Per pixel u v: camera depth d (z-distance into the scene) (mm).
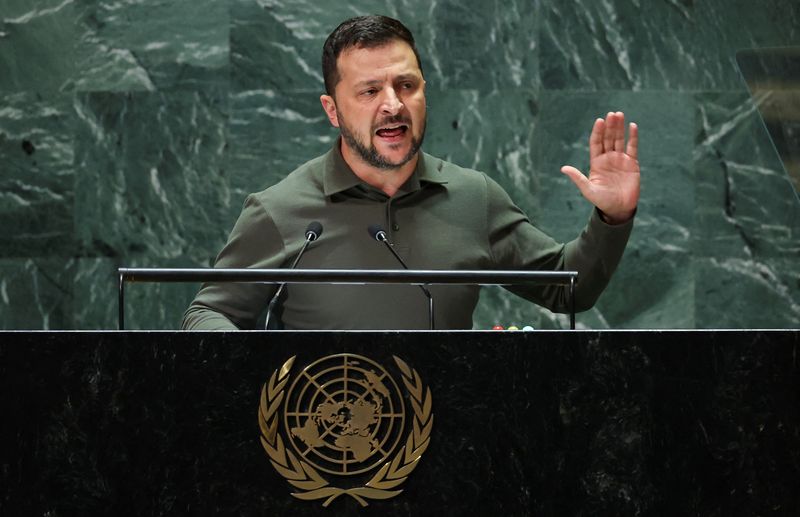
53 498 8219
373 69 12438
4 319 23234
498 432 8359
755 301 23453
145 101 23344
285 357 8344
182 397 8281
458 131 23562
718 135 23562
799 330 8469
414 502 8297
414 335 8398
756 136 23469
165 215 23312
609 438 8375
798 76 18031
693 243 23531
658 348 8438
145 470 8227
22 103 23328
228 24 23406
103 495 8219
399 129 12492
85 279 23266
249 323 12719
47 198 23312
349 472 8273
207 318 11938
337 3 23469
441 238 12883
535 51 23594
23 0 23344
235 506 8219
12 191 23297
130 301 23281
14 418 8273
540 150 23547
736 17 23578
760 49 18250
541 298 13086
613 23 23609
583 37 23609
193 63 23406
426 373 8383
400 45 12617
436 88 23516
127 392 8281
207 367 8305
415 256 12773
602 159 11820
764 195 23438
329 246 12820
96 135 23312
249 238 13062
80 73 23406
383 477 8273
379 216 12867
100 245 23281
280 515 8219
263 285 12531
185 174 23328
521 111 23562
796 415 8422
